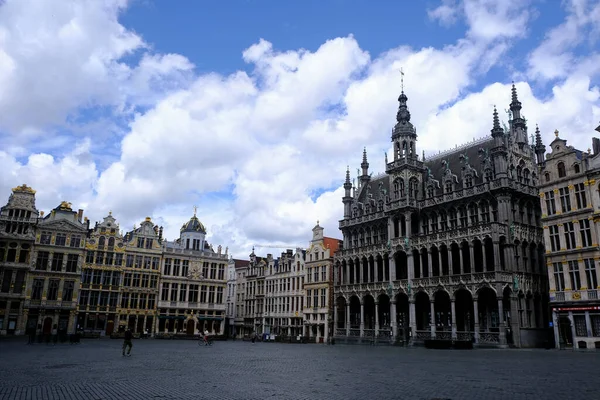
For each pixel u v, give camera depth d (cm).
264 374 2166
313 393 1539
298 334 8644
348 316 7100
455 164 6500
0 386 1667
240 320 10531
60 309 7744
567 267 4759
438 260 6053
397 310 6600
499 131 5566
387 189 7469
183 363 2778
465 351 4484
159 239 9156
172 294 9075
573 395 1477
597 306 4422
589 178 4691
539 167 5200
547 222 5019
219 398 1420
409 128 6762
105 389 1599
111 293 8344
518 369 2392
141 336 7969
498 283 5034
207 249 10038
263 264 10056
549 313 5388
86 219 8562
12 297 7419
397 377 2039
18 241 7612
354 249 7231
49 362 2716
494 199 5522
